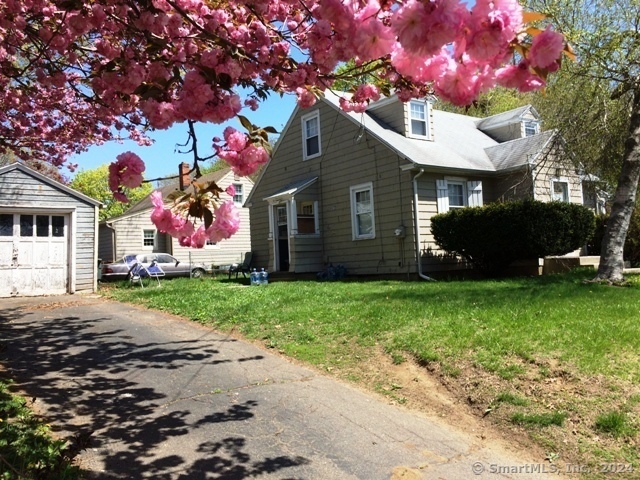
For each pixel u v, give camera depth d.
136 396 5.00
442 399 4.73
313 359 6.06
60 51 3.87
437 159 13.87
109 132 8.13
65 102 7.10
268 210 18.17
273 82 3.22
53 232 13.60
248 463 3.62
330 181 15.77
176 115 2.57
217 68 2.65
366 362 5.76
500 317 6.36
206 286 13.66
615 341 5.09
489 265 13.03
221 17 3.14
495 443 3.96
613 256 10.00
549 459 3.67
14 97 6.48
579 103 10.87
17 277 12.96
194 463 3.61
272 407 4.68
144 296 11.62
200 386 5.28
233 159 2.51
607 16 9.59
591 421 3.94
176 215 2.51
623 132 10.95
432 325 6.34
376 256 14.21
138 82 2.77
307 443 3.95
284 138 17.66
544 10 8.96
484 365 4.98
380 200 14.09
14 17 3.65
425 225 13.39
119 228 24.80
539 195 15.07
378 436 4.08
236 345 6.89
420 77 2.03
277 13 3.29
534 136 16.16
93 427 4.25
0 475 3.01
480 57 1.67
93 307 10.62
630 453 3.59
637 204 13.68
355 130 14.77
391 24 1.77
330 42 2.69
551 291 8.48
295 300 9.33
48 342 7.28
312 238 15.87
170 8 3.09
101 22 2.91
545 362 4.82
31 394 5.05
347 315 7.54
